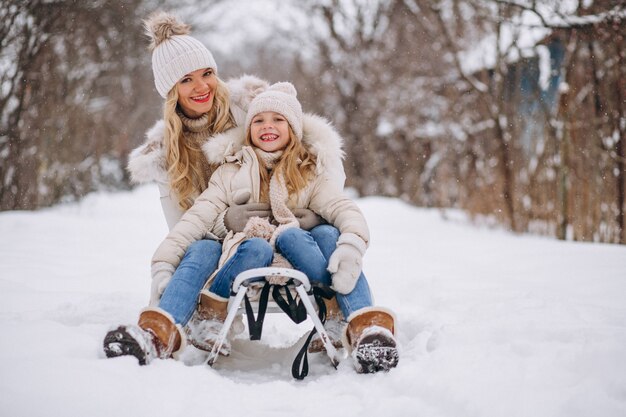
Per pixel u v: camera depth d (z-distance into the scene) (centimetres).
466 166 1023
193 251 255
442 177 1103
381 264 527
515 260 527
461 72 1031
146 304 353
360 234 256
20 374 200
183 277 245
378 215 1033
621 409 181
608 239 720
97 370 207
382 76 1541
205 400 203
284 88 299
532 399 190
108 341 218
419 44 1420
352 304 247
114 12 1468
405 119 1397
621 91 721
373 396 208
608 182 724
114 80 1597
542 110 850
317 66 1741
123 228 789
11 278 425
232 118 317
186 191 298
